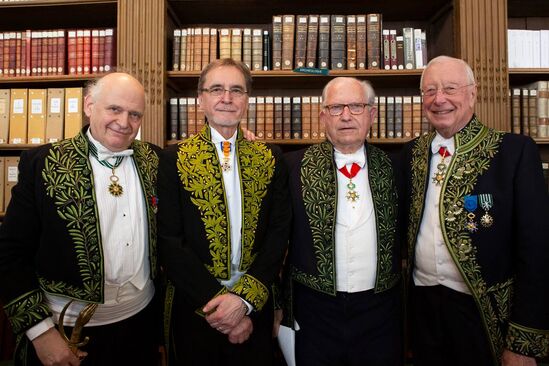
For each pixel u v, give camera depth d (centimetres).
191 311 132
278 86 249
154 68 216
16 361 129
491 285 133
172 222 131
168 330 137
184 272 124
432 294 143
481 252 133
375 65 217
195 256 127
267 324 139
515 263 134
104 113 125
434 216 142
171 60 231
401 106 221
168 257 127
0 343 215
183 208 132
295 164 157
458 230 134
